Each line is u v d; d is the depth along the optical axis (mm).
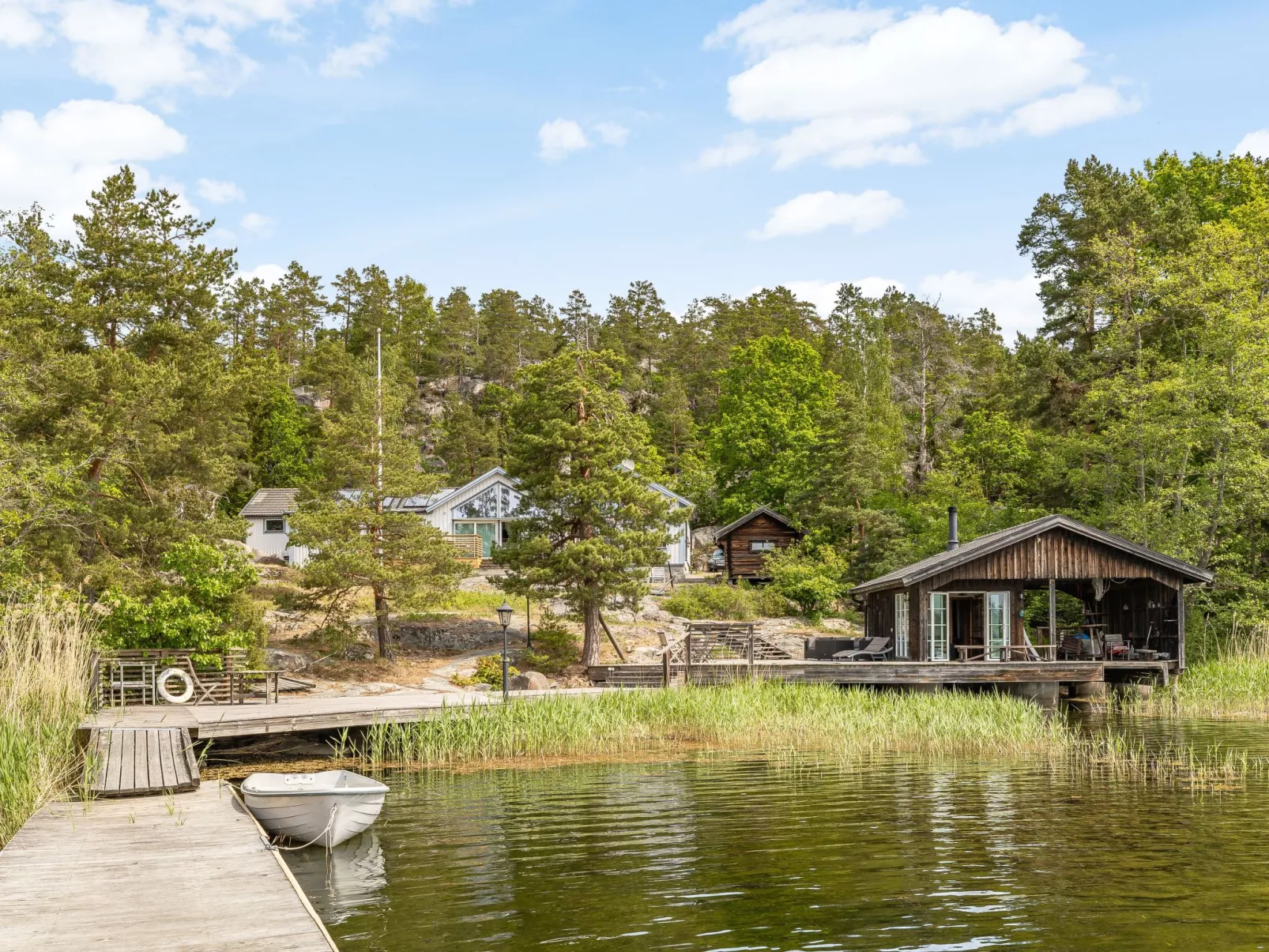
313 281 91500
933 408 77188
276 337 83312
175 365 30469
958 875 10547
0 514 22828
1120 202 44062
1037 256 46969
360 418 31953
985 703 23453
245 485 61594
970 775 16891
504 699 22359
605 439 32781
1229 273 35812
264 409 66750
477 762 19281
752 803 14594
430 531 31969
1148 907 9391
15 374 25562
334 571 29938
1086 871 10656
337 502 32344
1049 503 43625
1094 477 39219
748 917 9195
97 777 13969
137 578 27172
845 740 20891
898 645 33469
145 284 32062
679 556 55188
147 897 8195
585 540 31672
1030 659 30141
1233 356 35375
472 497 52438
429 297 95750
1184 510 36219
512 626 37219
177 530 29422
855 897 9820
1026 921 8992
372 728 20359
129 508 29125
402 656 33844
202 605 26500
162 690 23188
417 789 16391
